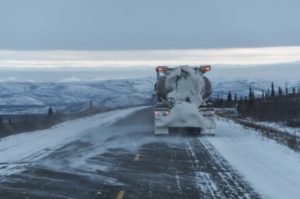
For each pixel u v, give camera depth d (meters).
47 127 40.50
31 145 25.31
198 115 29.12
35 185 14.54
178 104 29.22
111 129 35.38
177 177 15.87
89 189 13.99
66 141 27.06
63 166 18.08
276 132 33.19
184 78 30.25
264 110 54.69
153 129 34.62
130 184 14.72
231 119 48.84
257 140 27.20
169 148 23.67
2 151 22.94
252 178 15.61
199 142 26.31
